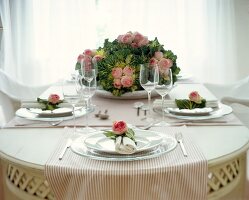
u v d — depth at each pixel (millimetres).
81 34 3924
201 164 1270
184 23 3938
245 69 4094
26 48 3949
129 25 3908
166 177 1240
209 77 4047
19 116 1878
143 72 1831
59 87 2727
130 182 1223
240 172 1496
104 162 1301
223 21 3975
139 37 2344
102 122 1804
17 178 1405
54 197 1307
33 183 1358
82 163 1297
